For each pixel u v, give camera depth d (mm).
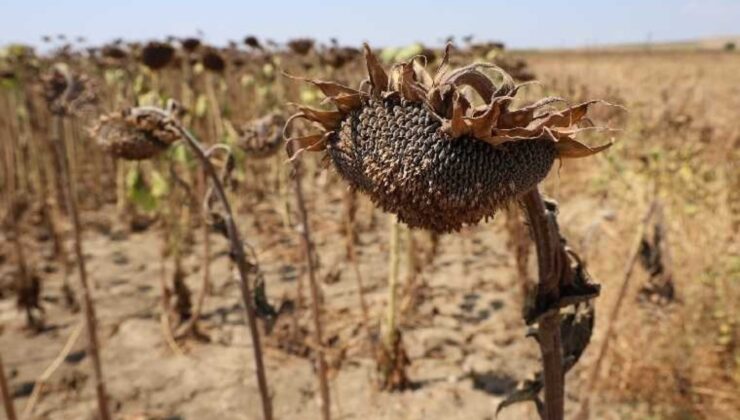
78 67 9070
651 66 35031
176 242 5523
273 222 7973
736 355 4191
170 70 6664
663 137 6535
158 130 2736
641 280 4457
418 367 4746
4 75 6895
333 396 4414
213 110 7457
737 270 4469
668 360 4242
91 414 4258
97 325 5445
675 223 5082
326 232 7617
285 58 7516
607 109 6797
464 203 1365
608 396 4215
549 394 1687
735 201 5711
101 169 10719
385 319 5043
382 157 1397
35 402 4355
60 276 6574
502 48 4629
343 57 5590
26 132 8523
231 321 5496
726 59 46688
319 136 1537
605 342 3744
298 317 5090
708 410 3971
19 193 8055
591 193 8141
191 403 4387
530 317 1620
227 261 6871
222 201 2555
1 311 5762
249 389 4527
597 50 78125
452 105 1369
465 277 6262
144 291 6188
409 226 1493
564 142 1388
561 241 1665
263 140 3613
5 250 7090
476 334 5168
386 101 1428
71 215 3557
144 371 4754
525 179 1373
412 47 3660
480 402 4312
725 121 11227
